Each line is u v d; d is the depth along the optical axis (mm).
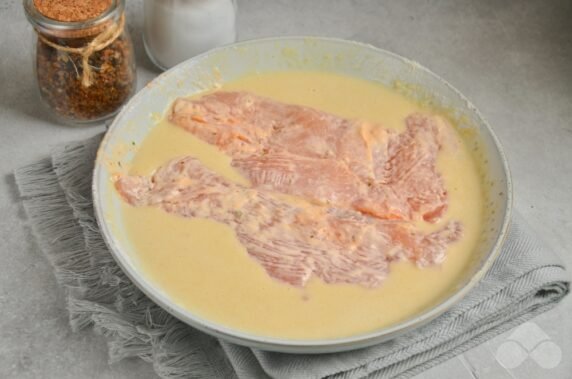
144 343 686
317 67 775
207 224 682
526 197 770
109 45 762
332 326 640
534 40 875
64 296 715
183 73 753
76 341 696
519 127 813
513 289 677
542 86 843
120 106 799
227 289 654
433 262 664
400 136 732
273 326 640
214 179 705
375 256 666
